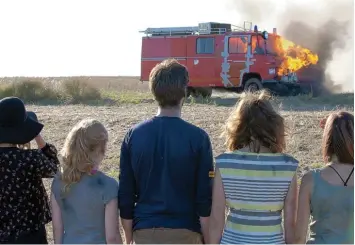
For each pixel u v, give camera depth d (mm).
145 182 3803
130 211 3889
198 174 3816
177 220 3779
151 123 3857
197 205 3846
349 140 3688
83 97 23391
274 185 3668
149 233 3768
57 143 12492
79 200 3834
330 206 3664
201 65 24391
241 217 3697
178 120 3852
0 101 4066
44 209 4129
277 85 23188
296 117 14180
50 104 22219
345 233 3664
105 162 10133
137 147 3805
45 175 4047
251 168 3676
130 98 23219
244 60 23531
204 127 13391
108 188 3855
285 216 3771
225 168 3713
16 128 4031
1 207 3943
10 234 3928
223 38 23906
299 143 11328
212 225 3791
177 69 3863
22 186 3977
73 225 3863
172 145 3781
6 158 3967
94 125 3867
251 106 3785
